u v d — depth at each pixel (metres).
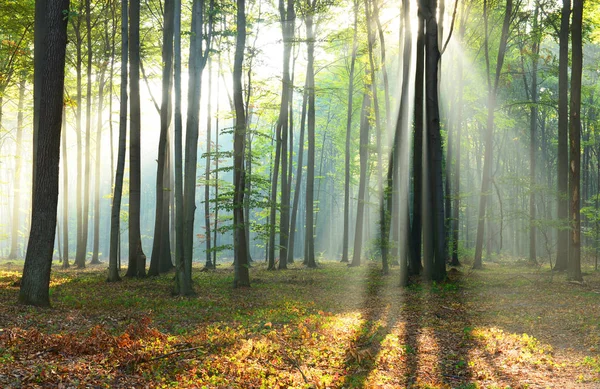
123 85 22.30
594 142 37.72
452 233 32.06
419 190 23.69
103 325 12.13
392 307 16.55
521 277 23.22
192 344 10.31
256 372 8.76
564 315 14.19
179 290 18.30
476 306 16.48
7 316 12.02
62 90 14.20
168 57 26.20
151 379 8.10
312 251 33.44
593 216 31.62
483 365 9.77
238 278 21.42
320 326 12.99
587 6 26.38
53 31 13.96
